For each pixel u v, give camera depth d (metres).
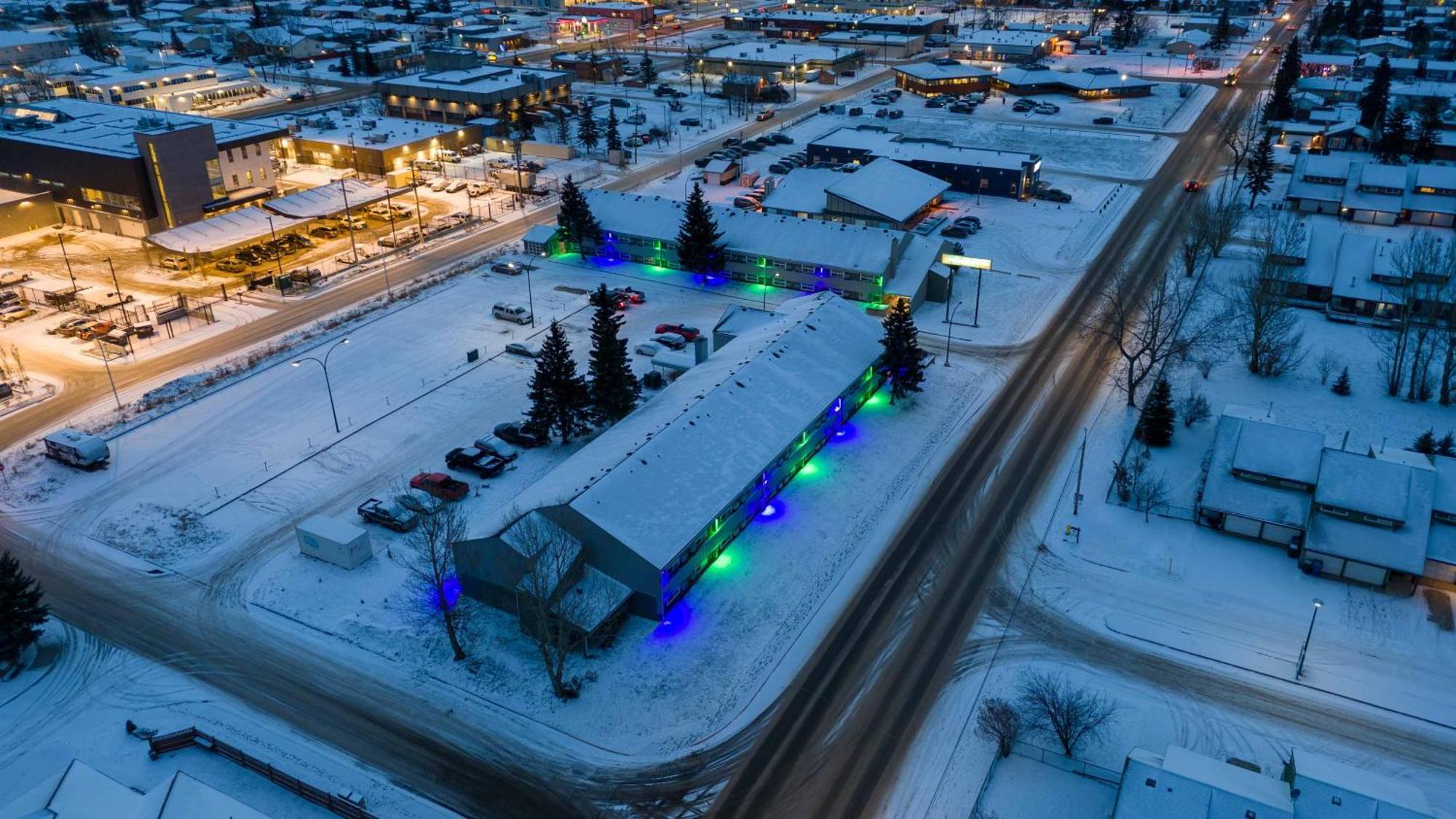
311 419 83.06
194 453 78.38
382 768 49.47
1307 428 78.81
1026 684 53.78
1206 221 111.94
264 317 104.44
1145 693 53.34
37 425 83.06
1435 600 59.62
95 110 159.25
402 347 96.00
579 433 80.00
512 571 57.91
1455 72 199.88
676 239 114.12
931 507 70.31
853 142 154.38
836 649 57.12
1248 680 54.12
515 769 49.47
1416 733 50.50
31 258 123.38
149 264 121.19
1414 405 82.25
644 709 52.94
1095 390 86.19
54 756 50.00
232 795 47.53
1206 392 85.12
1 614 54.69
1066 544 66.00
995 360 92.38
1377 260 99.88
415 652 57.28
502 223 133.50
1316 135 163.75
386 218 136.38
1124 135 173.62
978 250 120.94
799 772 49.00
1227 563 63.66
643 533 58.91
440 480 70.62
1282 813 40.97
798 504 70.75
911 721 51.97
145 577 63.88
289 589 62.59
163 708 53.28
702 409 70.19
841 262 104.50
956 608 60.34
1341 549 60.91
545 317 102.38
